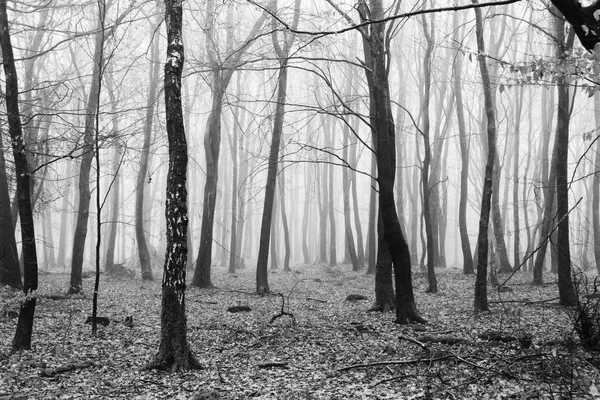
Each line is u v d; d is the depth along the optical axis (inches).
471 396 305.1
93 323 512.7
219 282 1151.6
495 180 1126.4
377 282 678.5
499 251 1125.1
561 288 608.7
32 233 425.1
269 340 500.7
